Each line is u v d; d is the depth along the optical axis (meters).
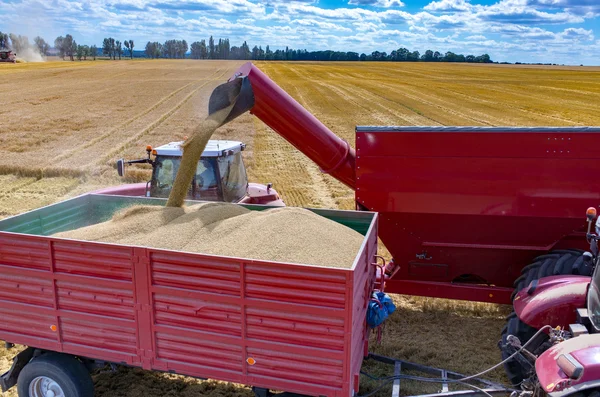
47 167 15.62
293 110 7.30
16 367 5.29
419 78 64.44
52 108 32.38
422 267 7.02
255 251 4.70
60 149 19.36
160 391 5.79
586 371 3.64
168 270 4.39
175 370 4.62
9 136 22.14
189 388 5.86
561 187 6.19
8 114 29.45
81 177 15.09
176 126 25.02
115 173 15.19
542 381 3.94
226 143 8.61
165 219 5.51
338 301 3.96
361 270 4.46
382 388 5.73
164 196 8.36
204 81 53.53
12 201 12.62
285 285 4.07
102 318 4.73
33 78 57.44
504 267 6.78
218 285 4.28
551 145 6.12
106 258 4.58
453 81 58.69
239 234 5.08
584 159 6.07
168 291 4.43
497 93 42.84
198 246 4.91
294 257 4.66
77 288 4.76
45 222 6.12
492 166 6.33
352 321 4.00
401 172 6.62
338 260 4.72
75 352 4.93
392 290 7.14
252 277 4.15
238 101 6.93
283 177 15.55
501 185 6.34
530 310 5.06
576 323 4.71
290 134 7.47
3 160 17.00
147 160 8.47
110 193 8.92
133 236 5.21
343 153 7.52
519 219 6.40
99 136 22.31
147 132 23.30
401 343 6.65
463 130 6.33
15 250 4.94
